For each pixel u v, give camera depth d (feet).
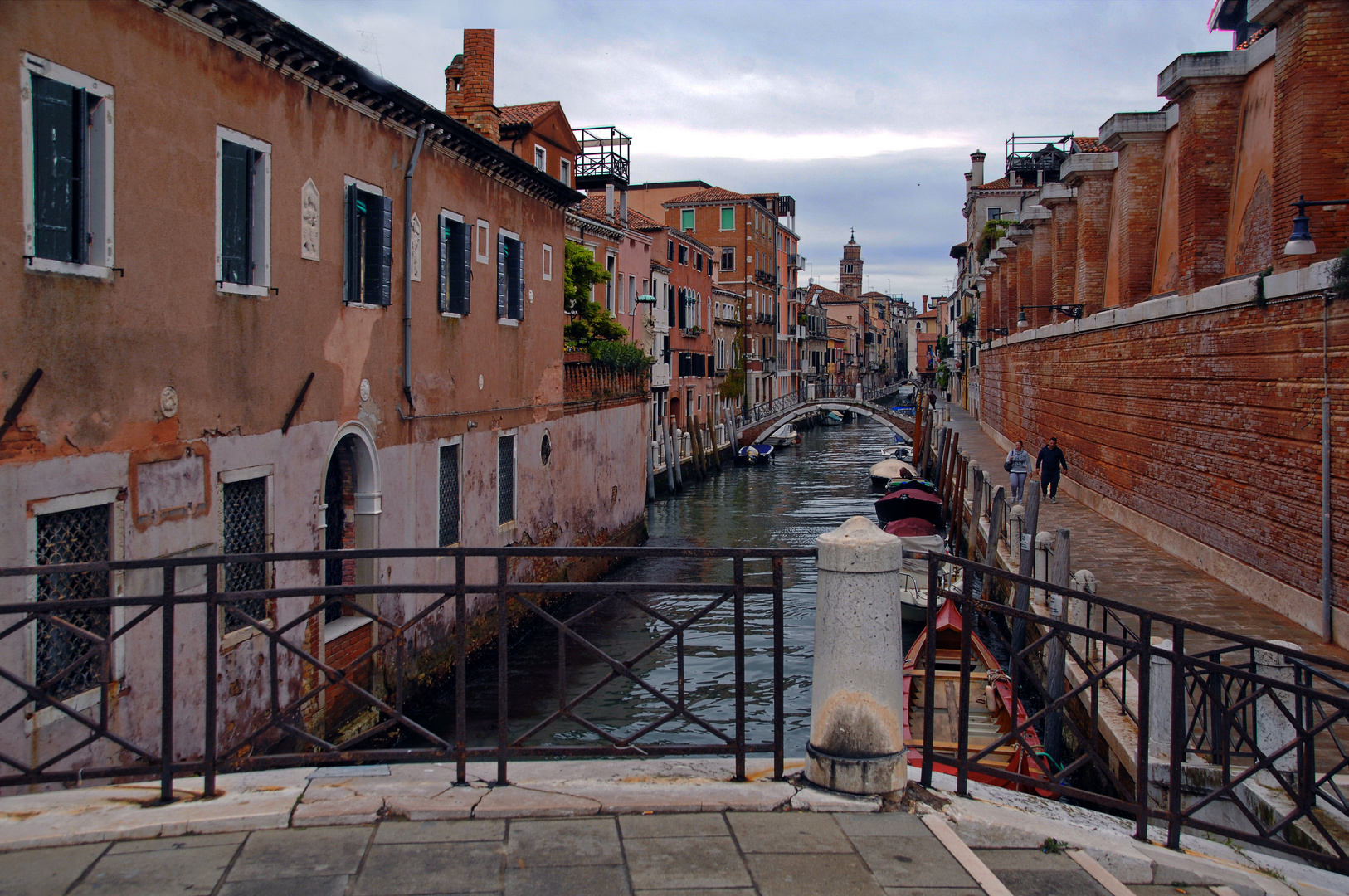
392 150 38.32
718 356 166.40
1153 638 34.22
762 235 206.90
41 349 21.79
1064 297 83.10
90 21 23.06
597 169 105.29
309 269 32.78
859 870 11.86
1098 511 65.21
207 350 27.50
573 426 63.31
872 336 393.09
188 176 26.63
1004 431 115.55
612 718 40.91
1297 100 37.14
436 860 11.78
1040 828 13.52
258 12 27.96
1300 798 16.38
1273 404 37.86
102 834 12.09
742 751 14.37
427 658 41.14
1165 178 58.90
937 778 15.39
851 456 169.17
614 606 60.54
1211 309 43.93
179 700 25.99
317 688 13.91
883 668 13.84
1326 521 33.37
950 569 63.87
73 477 22.71
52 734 21.95
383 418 38.19
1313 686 28.86
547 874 11.53
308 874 11.35
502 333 50.93
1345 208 36.47
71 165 22.70
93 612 23.47
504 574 14.02
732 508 106.83
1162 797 23.13
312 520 33.04
